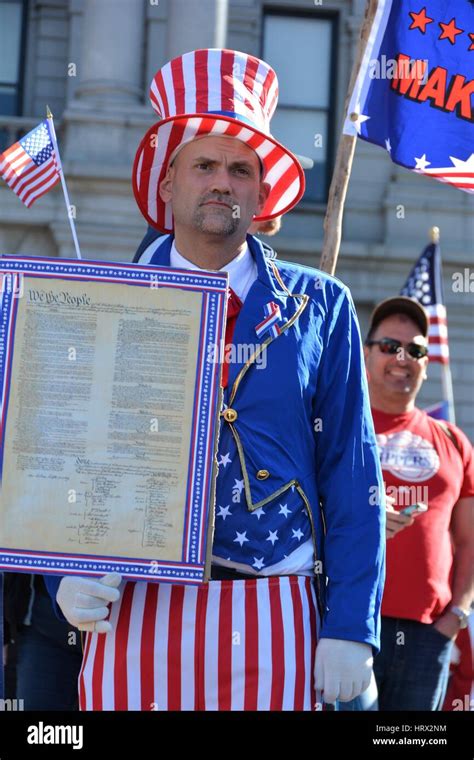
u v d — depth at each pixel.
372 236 32.28
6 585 10.35
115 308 7.57
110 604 7.61
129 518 7.39
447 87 10.48
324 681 7.45
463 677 13.33
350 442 7.86
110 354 7.52
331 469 7.86
